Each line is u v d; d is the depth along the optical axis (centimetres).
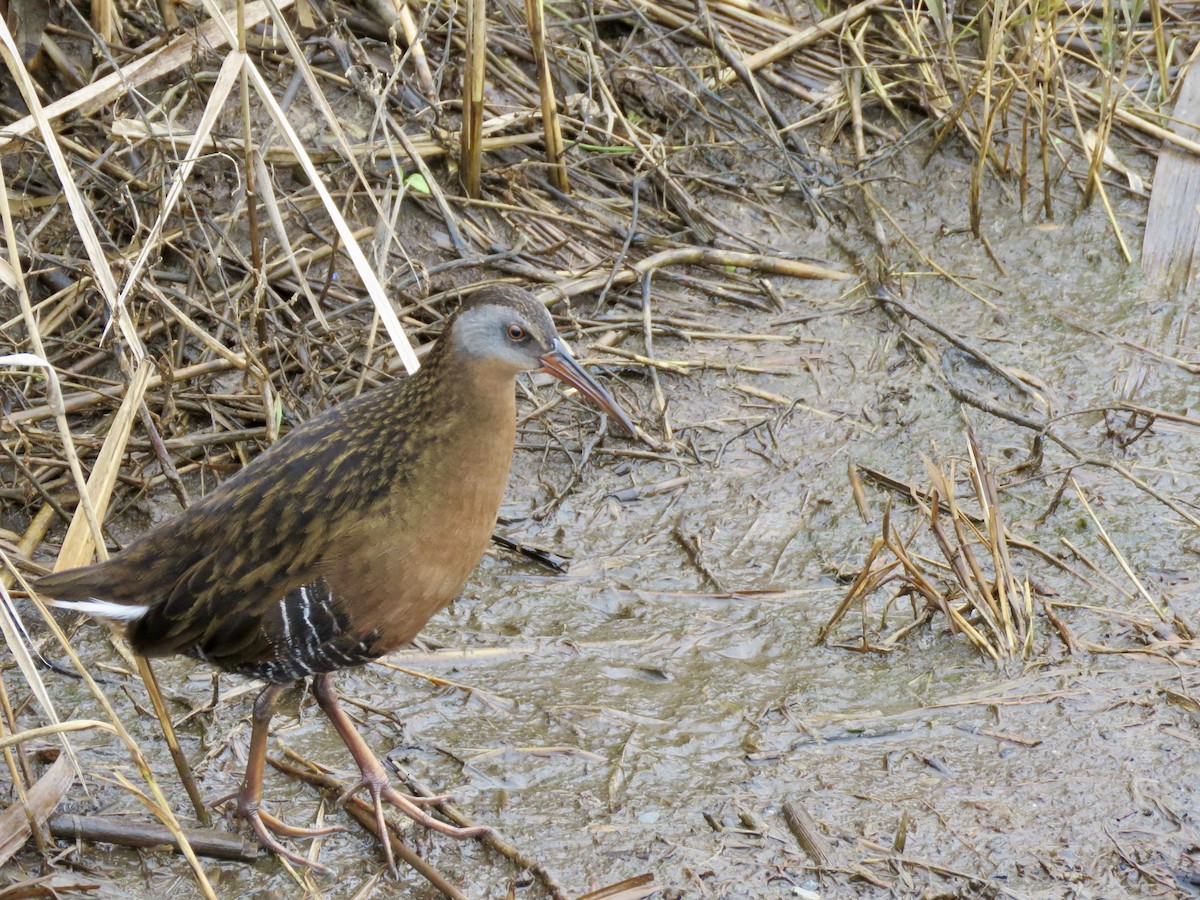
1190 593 966
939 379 1156
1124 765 830
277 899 745
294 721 862
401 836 782
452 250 1201
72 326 1091
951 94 1375
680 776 827
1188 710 870
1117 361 1177
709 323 1209
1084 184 1327
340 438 754
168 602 730
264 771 820
